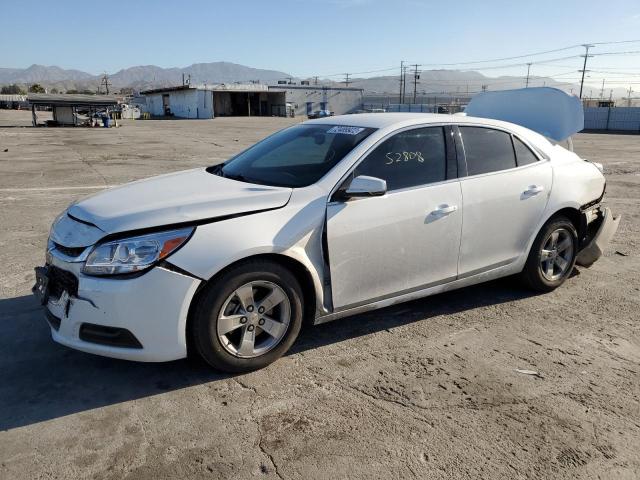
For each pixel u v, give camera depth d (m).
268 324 3.37
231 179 3.86
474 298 4.73
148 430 2.83
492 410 3.05
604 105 54.44
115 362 3.51
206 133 32.16
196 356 3.60
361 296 3.68
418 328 4.10
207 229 3.10
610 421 2.97
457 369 3.50
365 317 4.30
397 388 3.26
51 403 3.05
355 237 3.53
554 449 2.72
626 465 2.62
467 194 4.03
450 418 2.97
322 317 3.58
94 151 19.09
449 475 2.52
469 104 6.40
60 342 3.15
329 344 3.82
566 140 5.48
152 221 3.04
